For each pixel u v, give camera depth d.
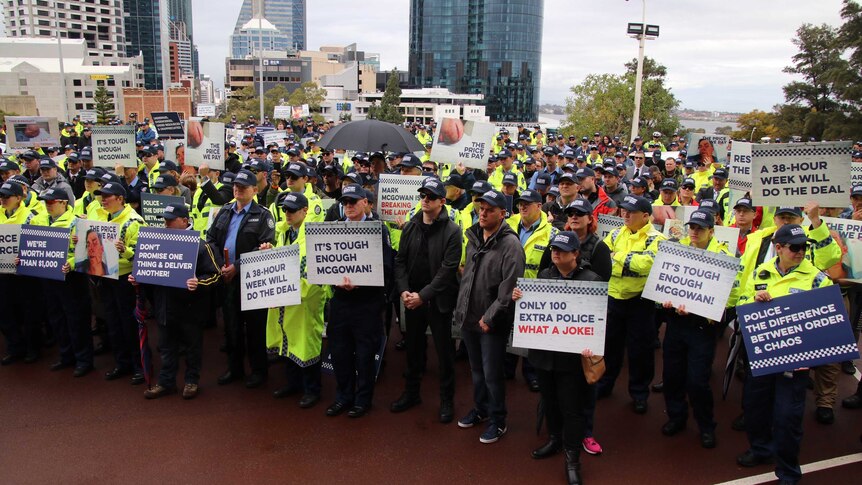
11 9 147.62
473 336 6.03
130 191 9.99
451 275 6.14
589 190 8.73
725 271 5.53
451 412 6.44
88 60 121.00
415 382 6.65
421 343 6.56
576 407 5.33
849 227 6.98
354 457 5.75
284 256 6.38
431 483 5.38
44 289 7.41
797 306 5.21
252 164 9.39
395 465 5.63
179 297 6.70
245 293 6.49
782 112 53.44
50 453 5.72
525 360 7.39
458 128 10.28
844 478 5.58
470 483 5.39
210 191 9.24
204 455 5.73
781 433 5.28
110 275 6.88
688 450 6.00
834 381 6.52
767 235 6.71
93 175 8.80
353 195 6.21
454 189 8.32
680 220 8.40
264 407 6.70
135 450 5.80
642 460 5.81
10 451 5.74
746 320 5.35
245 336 8.02
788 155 6.42
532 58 147.25
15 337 7.70
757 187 6.50
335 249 6.10
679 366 6.06
